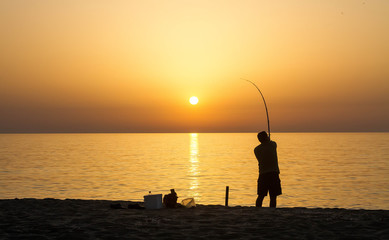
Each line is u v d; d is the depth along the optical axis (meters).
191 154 100.38
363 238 4.91
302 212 6.78
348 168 60.59
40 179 44.69
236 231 5.35
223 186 38.84
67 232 5.37
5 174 50.44
